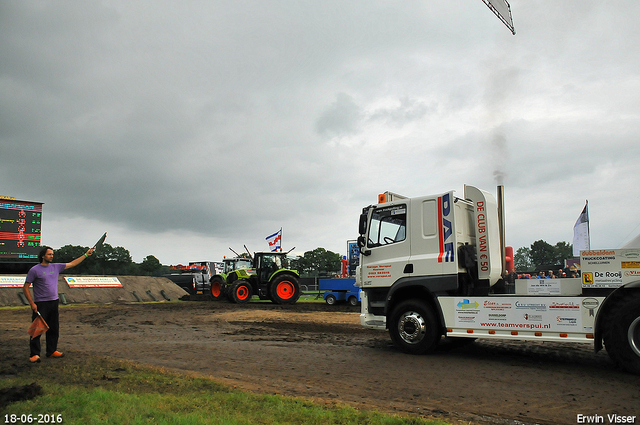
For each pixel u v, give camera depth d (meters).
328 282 24.34
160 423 3.86
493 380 6.25
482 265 8.42
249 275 23.75
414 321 8.27
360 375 6.55
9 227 23.58
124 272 69.19
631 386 5.83
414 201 8.64
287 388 5.71
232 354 8.25
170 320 14.45
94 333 11.23
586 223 10.12
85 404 4.43
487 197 8.66
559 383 6.05
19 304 20.56
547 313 7.12
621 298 6.59
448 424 4.14
